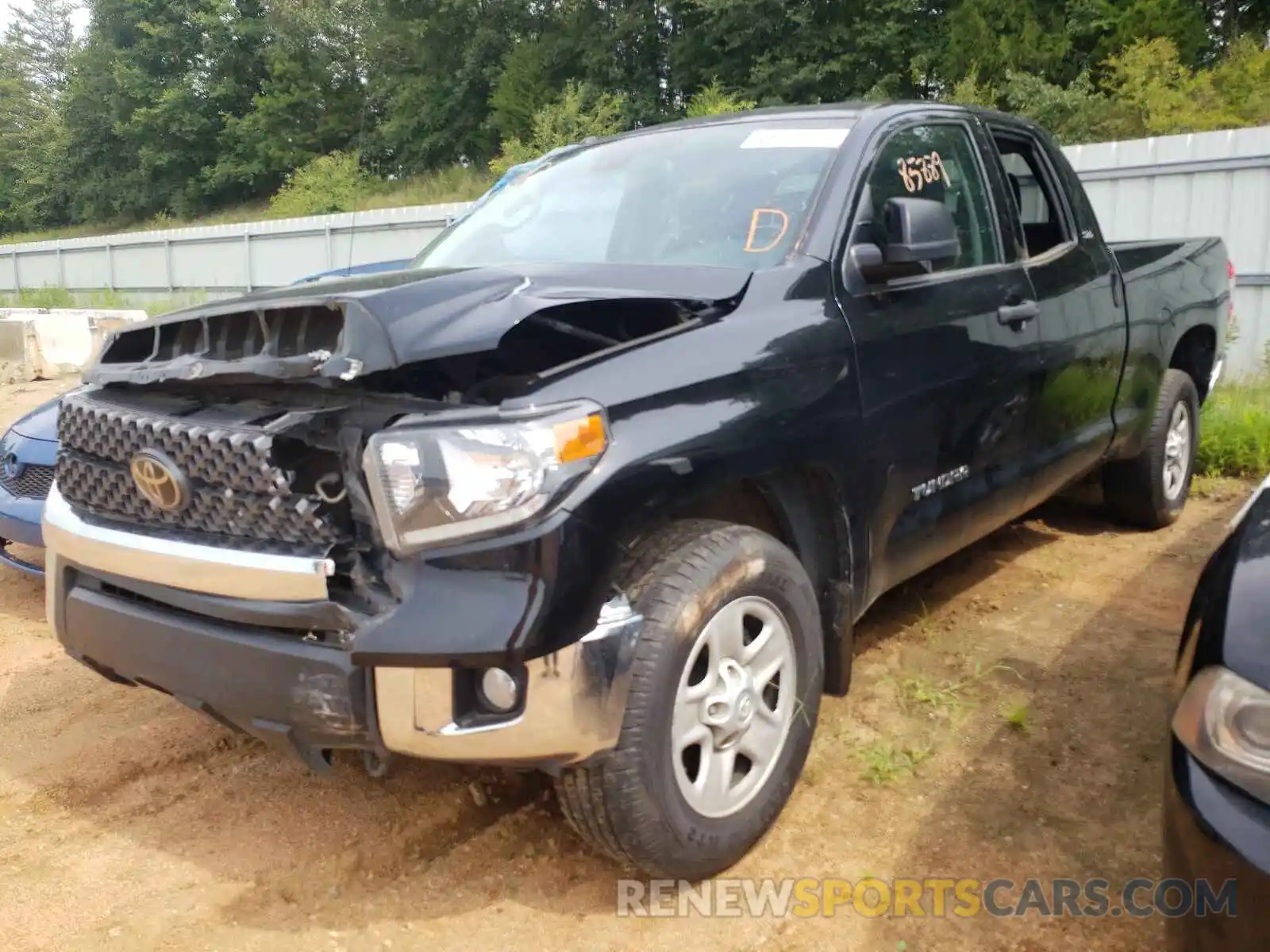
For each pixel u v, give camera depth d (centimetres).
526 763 223
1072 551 500
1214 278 550
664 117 2547
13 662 408
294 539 226
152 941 244
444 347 214
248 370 226
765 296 281
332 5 3547
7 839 287
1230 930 170
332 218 1827
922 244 300
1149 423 489
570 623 213
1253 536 212
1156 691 351
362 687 219
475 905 255
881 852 270
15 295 2512
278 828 289
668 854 241
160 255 2238
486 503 211
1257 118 1628
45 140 4725
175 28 3956
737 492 279
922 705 343
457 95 2991
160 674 249
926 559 341
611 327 260
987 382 348
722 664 250
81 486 269
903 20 2220
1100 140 1762
